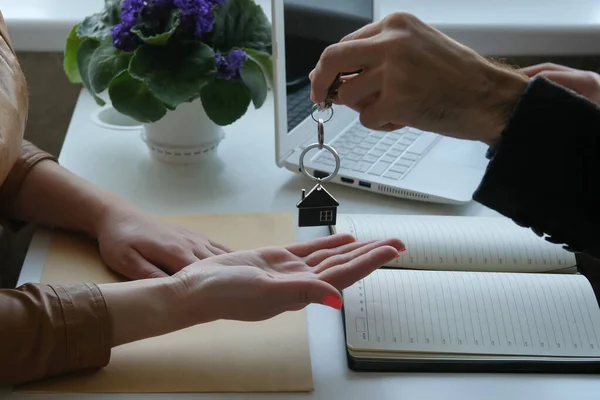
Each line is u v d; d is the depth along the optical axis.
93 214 0.74
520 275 0.72
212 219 0.81
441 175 0.90
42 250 0.73
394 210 0.86
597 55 1.17
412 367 0.62
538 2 1.22
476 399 0.60
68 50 0.92
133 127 1.01
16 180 0.76
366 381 0.61
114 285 0.61
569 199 0.57
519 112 0.56
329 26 0.90
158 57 0.81
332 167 0.89
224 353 0.62
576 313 0.67
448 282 0.70
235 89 0.83
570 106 0.55
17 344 0.56
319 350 0.65
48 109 1.17
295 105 0.87
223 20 0.86
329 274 0.62
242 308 0.60
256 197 0.87
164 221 0.76
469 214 0.86
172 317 0.60
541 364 0.63
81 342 0.58
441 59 0.59
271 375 0.60
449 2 1.21
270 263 0.66
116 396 0.58
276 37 0.79
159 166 0.93
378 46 0.59
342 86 0.61
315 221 0.70
